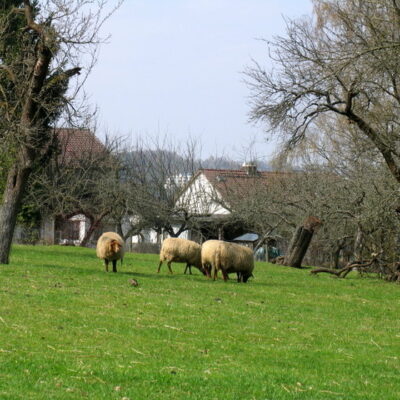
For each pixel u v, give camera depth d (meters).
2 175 35.19
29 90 29.09
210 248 27.09
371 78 28.92
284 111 30.98
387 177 38.16
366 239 35.97
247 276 27.62
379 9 30.73
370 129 30.89
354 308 22.81
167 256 28.84
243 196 58.75
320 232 50.56
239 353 14.83
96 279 24.98
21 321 16.45
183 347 14.98
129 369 12.77
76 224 68.06
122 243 27.72
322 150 48.03
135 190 60.06
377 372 14.00
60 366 12.67
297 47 30.64
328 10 36.69
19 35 31.91
